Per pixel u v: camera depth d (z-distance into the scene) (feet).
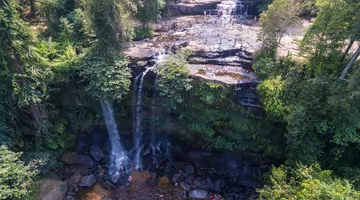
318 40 67.31
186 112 83.25
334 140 60.75
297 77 70.54
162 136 93.20
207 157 88.48
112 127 91.20
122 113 87.66
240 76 78.74
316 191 46.01
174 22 114.83
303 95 65.10
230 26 112.98
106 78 73.36
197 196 78.59
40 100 71.20
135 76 83.46
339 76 64.18
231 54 89.10
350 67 63.67
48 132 79.00
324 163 66.74
